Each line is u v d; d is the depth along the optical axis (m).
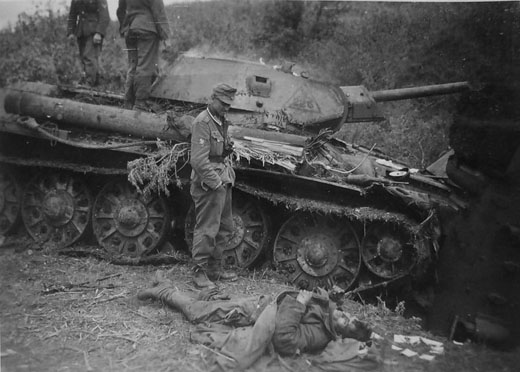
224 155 5.25
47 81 6.76
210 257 5.40
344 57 7.05
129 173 5.59
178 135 5.80
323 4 7.14
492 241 5.01
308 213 5.75
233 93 5.10
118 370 3.83
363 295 5.59
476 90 5.43
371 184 5.46
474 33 5.86
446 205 5.32
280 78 6.51
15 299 4.78
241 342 4.06
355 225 5.66
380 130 7.45
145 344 4.18
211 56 6.73
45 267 5.60
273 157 5.53
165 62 7.09
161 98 6.34
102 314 4.64
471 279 5.02
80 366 3.86
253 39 7.29
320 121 6.38
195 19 7.33
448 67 6.45
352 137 7.60
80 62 6.91
